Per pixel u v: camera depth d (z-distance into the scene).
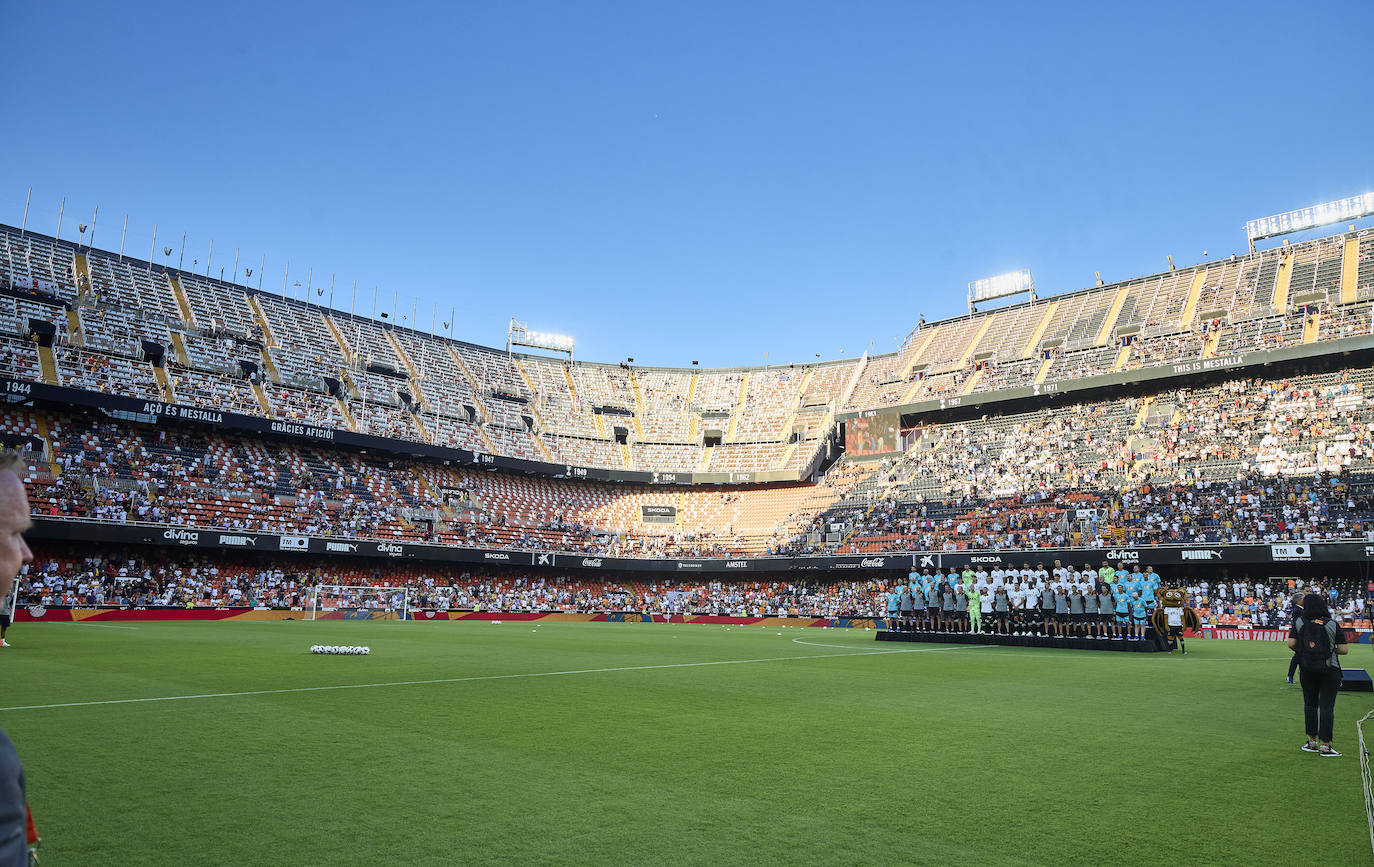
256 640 30.05
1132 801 8.12
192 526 51.22
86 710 12.52
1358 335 51.75
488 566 68.00
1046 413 66.31
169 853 6.19
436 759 9.51
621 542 72.69
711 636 40.44
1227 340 59.41
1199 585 50.44
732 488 78.69
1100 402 64.19
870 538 62.88
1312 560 44.41
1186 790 8.59
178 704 13.28
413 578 63.47
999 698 15.56
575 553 67.69
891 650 29.19
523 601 64.88
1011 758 10.05
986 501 61.16
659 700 14.78
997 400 64.88
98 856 6.09
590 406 83.56
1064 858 6.45
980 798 8.17
